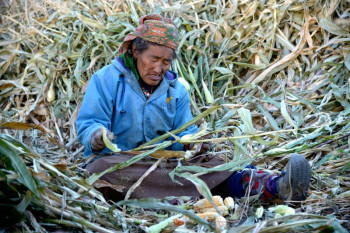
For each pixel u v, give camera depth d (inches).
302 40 180.5
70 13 195.9
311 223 85.8
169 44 118.3
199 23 194.5
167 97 129.6
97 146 116.1
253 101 165.6
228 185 118.6
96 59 182.9
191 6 198.8
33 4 204.5
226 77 184.9
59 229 86.1
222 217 98.9
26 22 205.0
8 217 80.7
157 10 192.1
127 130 126.2
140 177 114.3
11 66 195.9
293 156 105.7
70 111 181.3
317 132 135.1
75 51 190.9
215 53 193.9
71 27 195.5
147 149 126.6
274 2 187.9
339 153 131.0
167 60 120.6
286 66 181.6
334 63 173.5
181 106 133.0
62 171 100.8
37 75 189.0
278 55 185.2
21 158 90.7
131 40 121.7
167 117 129.0
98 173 110.9
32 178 83.4
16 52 190.5
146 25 118.6
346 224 96.2
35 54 189.2
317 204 108.7
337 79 172.6
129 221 95.2
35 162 93.2
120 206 111.6
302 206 108.6
